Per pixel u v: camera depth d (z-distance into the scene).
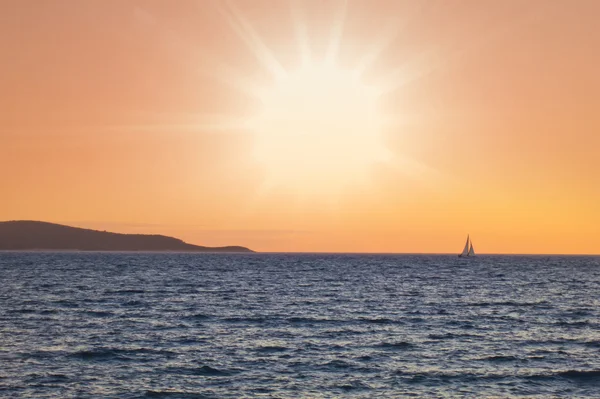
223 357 40.28
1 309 63.62
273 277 132.88
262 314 61.81
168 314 61.16
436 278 134.38
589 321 58.53
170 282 111.44
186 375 35.66
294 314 62.22
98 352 41.06
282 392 32.53
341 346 44.44
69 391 32.09
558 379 35.53
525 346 44.97
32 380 34.03
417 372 36.81
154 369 36.88
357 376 35.84
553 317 61.59
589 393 32.91
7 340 45.06
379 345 44.94
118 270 162.38
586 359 40.62
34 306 67.00
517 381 35.03
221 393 32.25
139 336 47.59
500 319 59.56
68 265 195.88
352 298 80.94
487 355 41.62
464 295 87.50
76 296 79.94
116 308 66.00
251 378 35.19
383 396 32.00
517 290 98.75
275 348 43.38
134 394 31.83
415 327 53.75
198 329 51.41
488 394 32.53
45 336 47.00
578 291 98.44
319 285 106.69
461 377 35.81
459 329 52.81
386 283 114.12
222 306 69.12
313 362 39.19
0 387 32.59
